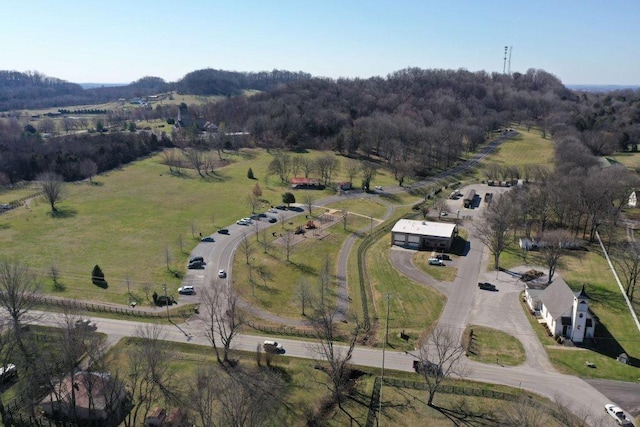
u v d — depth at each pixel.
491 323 92.69
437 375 69.25
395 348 84.56
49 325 88.81
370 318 96.50
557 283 96.00
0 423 64.50
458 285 110.19
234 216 162.00
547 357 81.25
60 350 73.94
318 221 158.62
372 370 77.88
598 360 80.31
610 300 100.69
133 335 87.19
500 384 73.94
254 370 76.38
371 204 180.12
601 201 136.12
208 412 61.44
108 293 105.56
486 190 196.38
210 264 122.75
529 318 94.75
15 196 181.62
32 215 159.25
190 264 120.94
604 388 73.00
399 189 199.38
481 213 165.50
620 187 142.62
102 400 66.06
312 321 93.50
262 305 102.62
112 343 84.19
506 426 64.81
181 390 71.31
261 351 83.06
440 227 139.62
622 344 85.06
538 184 168.25
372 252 132.88
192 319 94.75
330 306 102.00
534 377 75.69
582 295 83.94
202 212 165.62
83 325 76.44
